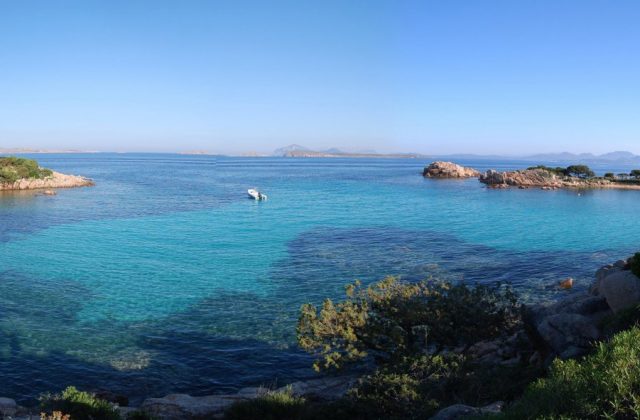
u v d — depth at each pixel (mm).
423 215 82062
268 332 29469
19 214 78688
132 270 44031
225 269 44688
